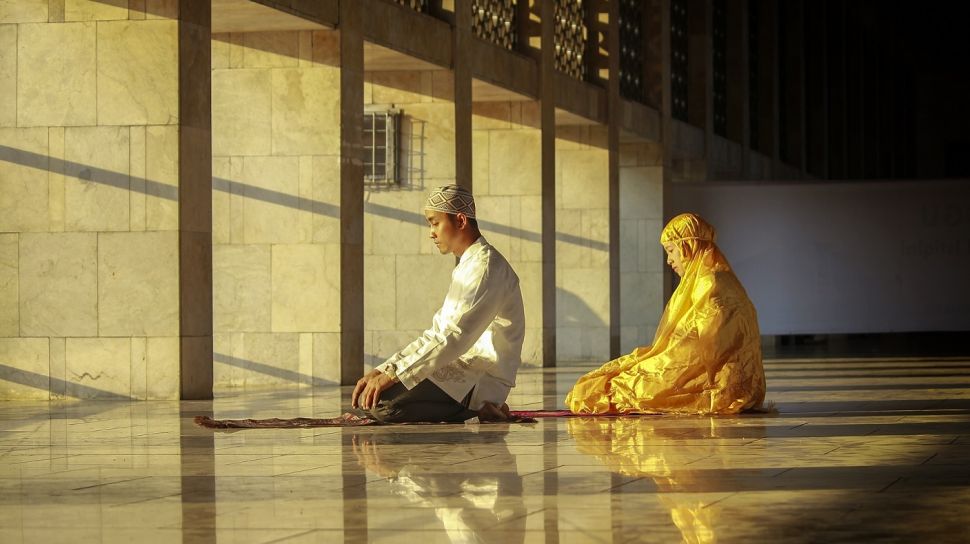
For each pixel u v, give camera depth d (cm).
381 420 892
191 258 1273
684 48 2930
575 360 2334
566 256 2347
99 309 1268
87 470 661
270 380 1545
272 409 1119
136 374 1260
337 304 1525
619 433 829
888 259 2447
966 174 5666
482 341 905
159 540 454
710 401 980
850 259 2459
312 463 674
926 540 439
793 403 1111
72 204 1273
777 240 2497
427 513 505
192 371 1272
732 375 984
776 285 2492
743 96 3244
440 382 891
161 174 1259
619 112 2381
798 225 2486
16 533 472
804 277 2480
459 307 879
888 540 439
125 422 980
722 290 1003
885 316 2447
